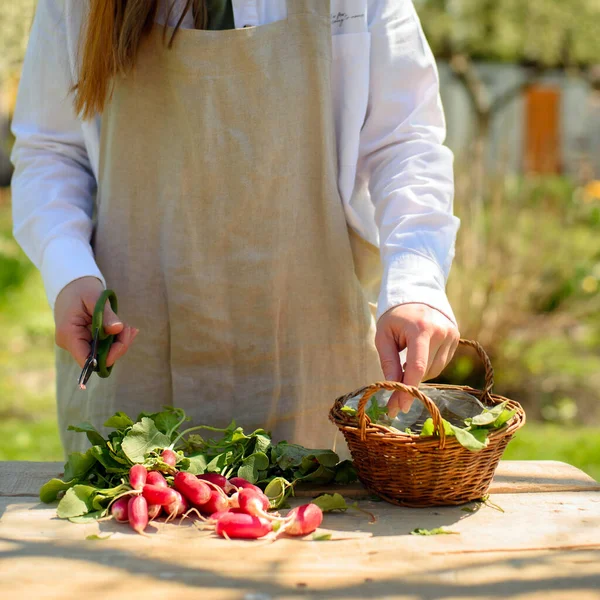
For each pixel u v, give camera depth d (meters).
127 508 1.04
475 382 4.60
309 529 1.00
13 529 1.02
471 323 4.59
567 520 1.06
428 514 1.08
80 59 1.31
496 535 1.01
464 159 5.04
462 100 11.76
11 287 6.36
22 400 4.25
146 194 1.33
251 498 1.04
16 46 3.16
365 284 1.43
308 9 1.27
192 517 1.06
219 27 1.31
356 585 0.87
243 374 1.36
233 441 1.20
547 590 0.86
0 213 9.52
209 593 0.85
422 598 0.84
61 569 0.90
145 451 1.13
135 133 1.31
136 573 0.89
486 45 8.04
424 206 1.27
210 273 1.32
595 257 5.30
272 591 0.85
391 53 1.34
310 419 1.40
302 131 1.29
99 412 1.39
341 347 1.39
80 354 1.19
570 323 5.00
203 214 1.30
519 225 4.83
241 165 1.28
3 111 7.04
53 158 1.40
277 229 1.31
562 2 7.62
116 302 1.22
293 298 1.35
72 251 1.28
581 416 4.25
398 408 1.09
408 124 1.34
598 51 7.97
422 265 1.20
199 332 1.34
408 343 1.11
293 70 1.27
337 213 1.34
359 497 1.16
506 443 1.13
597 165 11.75
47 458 3.46
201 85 1.26
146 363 1.37
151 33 1.27
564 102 13.55
